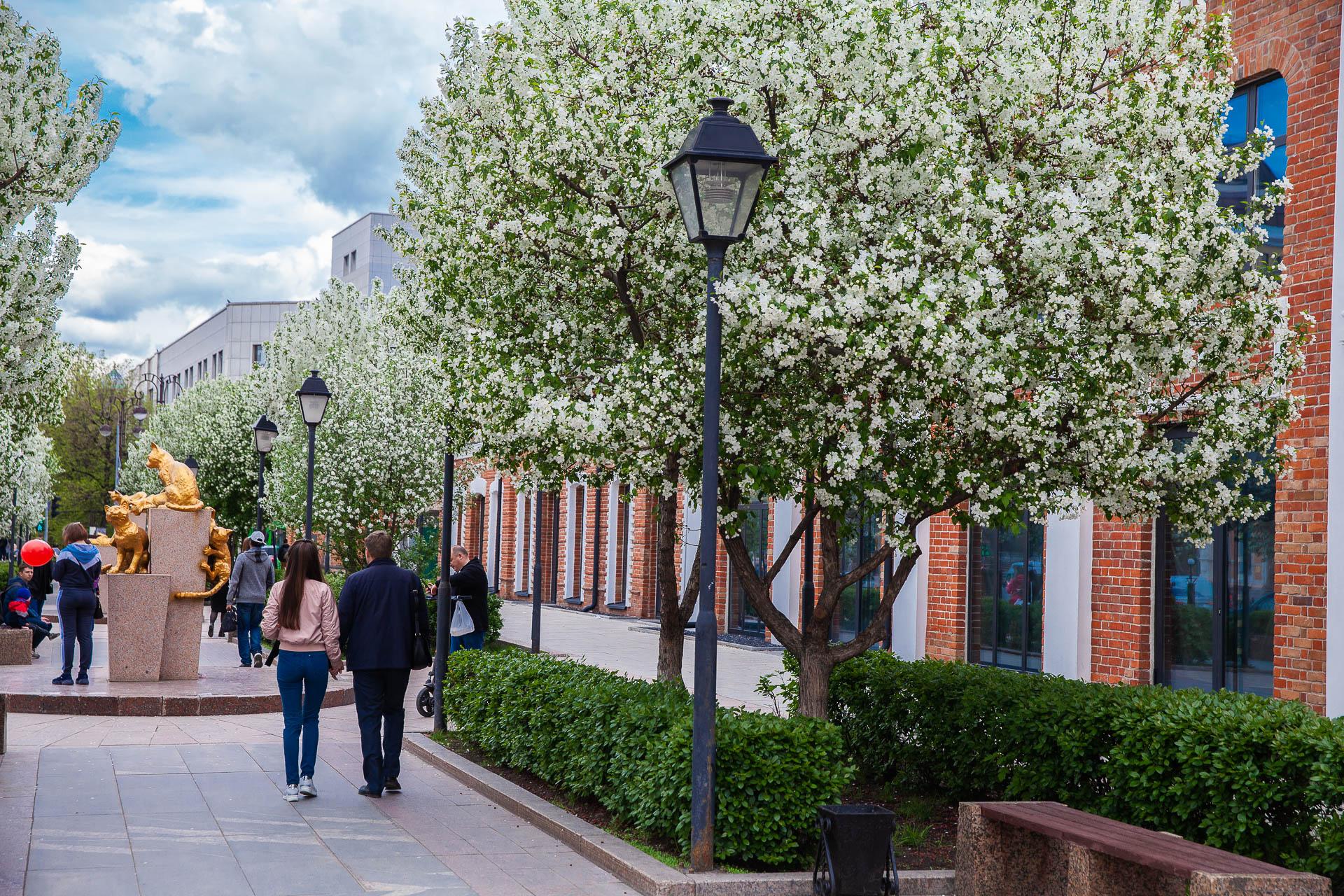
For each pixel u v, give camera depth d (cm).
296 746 891
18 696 1322
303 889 652
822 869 655
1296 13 1076
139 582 1483
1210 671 1172
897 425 713
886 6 758
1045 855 661
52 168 1047
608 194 826
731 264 789
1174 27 810
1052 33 802
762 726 726
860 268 677
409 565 2136
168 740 1156
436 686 1209
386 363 2172
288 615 885
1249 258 774
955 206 723
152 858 706
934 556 1611
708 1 859
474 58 1125
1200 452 754
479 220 958
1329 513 1002
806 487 765
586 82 861
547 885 678
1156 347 743
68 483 5609
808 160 775
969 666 971
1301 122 1064
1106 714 757
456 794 937
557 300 921
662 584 1047
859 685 991
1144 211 729
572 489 3412
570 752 866
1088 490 776
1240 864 506
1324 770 600
